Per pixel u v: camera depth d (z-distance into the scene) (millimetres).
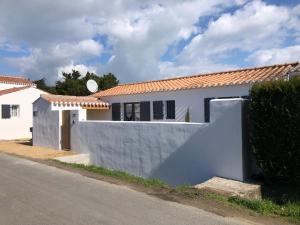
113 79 43938
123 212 6457
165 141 10773
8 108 25219
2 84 30828
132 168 12141
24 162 12914
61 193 7961
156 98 17797
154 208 6691
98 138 14031
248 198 7223
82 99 20047
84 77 43781
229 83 14344
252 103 8250
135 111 19156
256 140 8195
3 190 8328
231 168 8742
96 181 9289
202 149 9531
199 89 15648
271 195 7656
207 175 9398
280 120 7785
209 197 7305
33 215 6348
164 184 9180
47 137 17766
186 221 5930
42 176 10062
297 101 7562
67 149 16250
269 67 15609
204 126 9492
